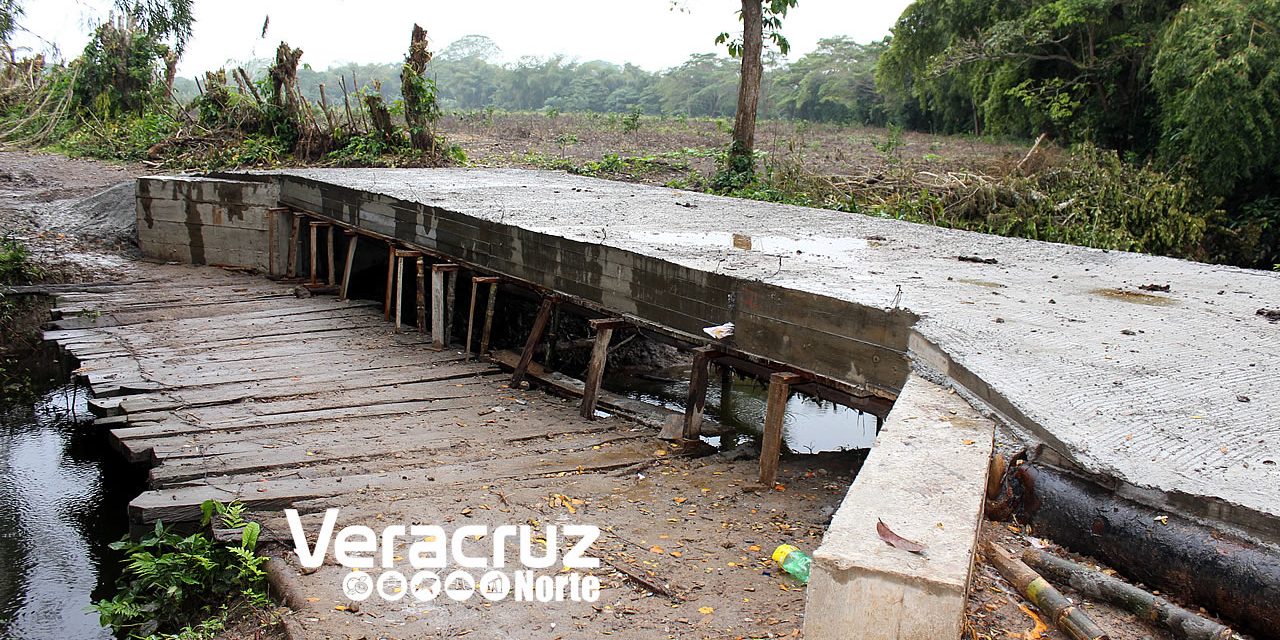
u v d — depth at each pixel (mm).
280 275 14359
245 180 15008
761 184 18156
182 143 22672
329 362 10148
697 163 22266
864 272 7617
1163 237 16438
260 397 8820
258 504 6246
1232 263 18703
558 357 12203
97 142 23969
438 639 4527
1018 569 4184
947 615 3127
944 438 4723
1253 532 3896
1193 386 5152
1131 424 4684
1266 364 5512
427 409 8680
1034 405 4859
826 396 6777
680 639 4414
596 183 14836
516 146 25516
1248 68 17859
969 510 3803
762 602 4777
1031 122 26484
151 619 5523
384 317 12148
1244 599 3773
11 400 10883
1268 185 19438
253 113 22688
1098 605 4051
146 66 27422
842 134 34375
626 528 5883
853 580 3250
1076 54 24328
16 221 15367
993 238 9789
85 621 6258
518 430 8125
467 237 10703
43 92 28047
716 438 9375
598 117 39656
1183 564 3988
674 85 73312
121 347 10516
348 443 7602
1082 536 4395
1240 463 4281
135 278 13859
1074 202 15883
